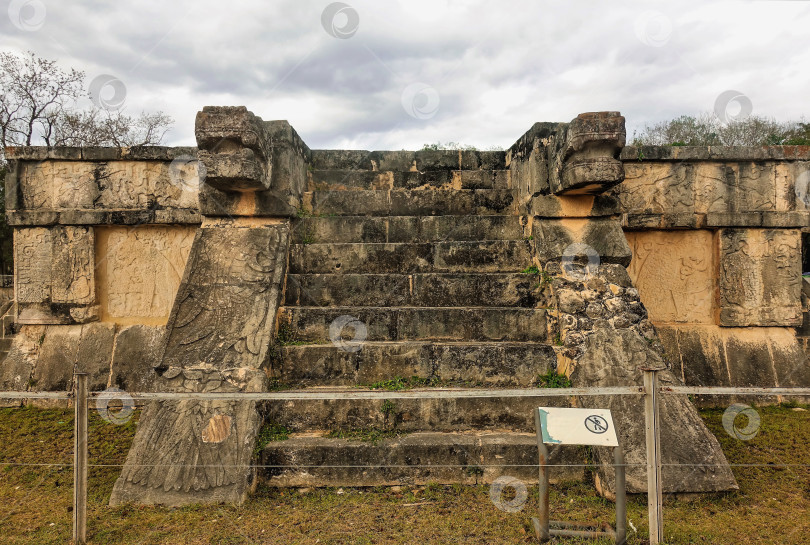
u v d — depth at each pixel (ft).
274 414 11.26
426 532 8.51
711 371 16.07
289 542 8.21
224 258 13.25
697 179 16.51
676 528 8.52
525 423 11.42
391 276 14.33
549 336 13.07
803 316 17.71
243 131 12.34
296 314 13.07
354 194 17.20
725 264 16.38
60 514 9.27
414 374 12.16
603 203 14.46
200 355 11.38
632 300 12.97
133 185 16.35
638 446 9.95
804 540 8.30
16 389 15.65
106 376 15.66
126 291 16.60
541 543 8.13
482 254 15.10
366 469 10.36
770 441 12.44
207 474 9.78
